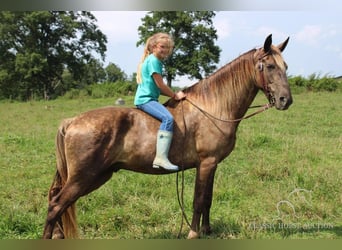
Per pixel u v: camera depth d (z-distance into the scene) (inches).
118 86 1348.4
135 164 163.6
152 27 1685.5
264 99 778.2
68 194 155.5
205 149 168.2
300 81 1071.0
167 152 160.9
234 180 260.1
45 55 1606.8
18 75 1603.1
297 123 499.2
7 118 664.4
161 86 164.2
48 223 152.9
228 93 173.3
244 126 464.1
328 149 346.3
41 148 365.7
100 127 156.6
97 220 195.0
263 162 290.7
